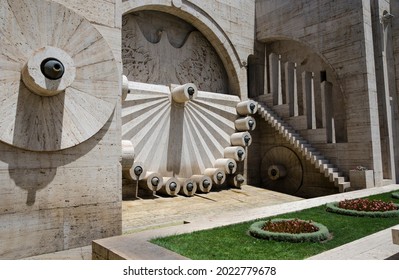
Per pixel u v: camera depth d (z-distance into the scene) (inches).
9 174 220.8
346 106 528.7
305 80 562.3
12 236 218.8
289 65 585.9
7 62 222.4
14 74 224.8
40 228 230.1
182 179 474.3
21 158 226.4
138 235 236.8
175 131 499.8
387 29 582.9
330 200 393.1
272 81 609.3
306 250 203.9
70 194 244.7
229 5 600.1
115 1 283.9
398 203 359.6
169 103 495.8
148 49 515.8
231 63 596.7
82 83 252.8
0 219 215.2
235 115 578.2
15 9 227.0
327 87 544.4
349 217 297.3
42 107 234.4
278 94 615.2
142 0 487.2
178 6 522.6
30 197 227.8
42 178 233.6
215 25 573.6
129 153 392.5
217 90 601.3
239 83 598.9
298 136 556.7
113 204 264.7
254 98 641.0
